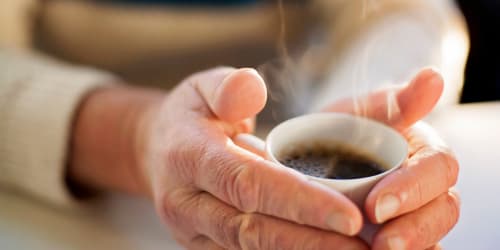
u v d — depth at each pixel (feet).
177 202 1.60
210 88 1.63
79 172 1.99
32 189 1.97
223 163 1.50
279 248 1.46
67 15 2.90
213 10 2.92
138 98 2.02
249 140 1.61
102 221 1.87
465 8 2.85
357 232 1.40
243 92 1.56
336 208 1.39
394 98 1.62
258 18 2.86
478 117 2.16
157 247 1.78
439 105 2.19
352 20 2.65
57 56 2.96
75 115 1.99
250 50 2.71
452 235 1.76
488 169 1.95
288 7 2.84
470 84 2.89
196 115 1.63
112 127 1.95
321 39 2.76
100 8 2.94
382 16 2.60
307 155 1.58
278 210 1.45
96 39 2.87
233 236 1.52
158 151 1.67
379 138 1.56
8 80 2.07
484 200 1.86
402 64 2.31
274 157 1.51
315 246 1.43
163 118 1.73
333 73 2.38
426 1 2.70
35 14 2.96
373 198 1.42
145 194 1.94
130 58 2.86
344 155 1.58
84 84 2.05
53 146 1.95
